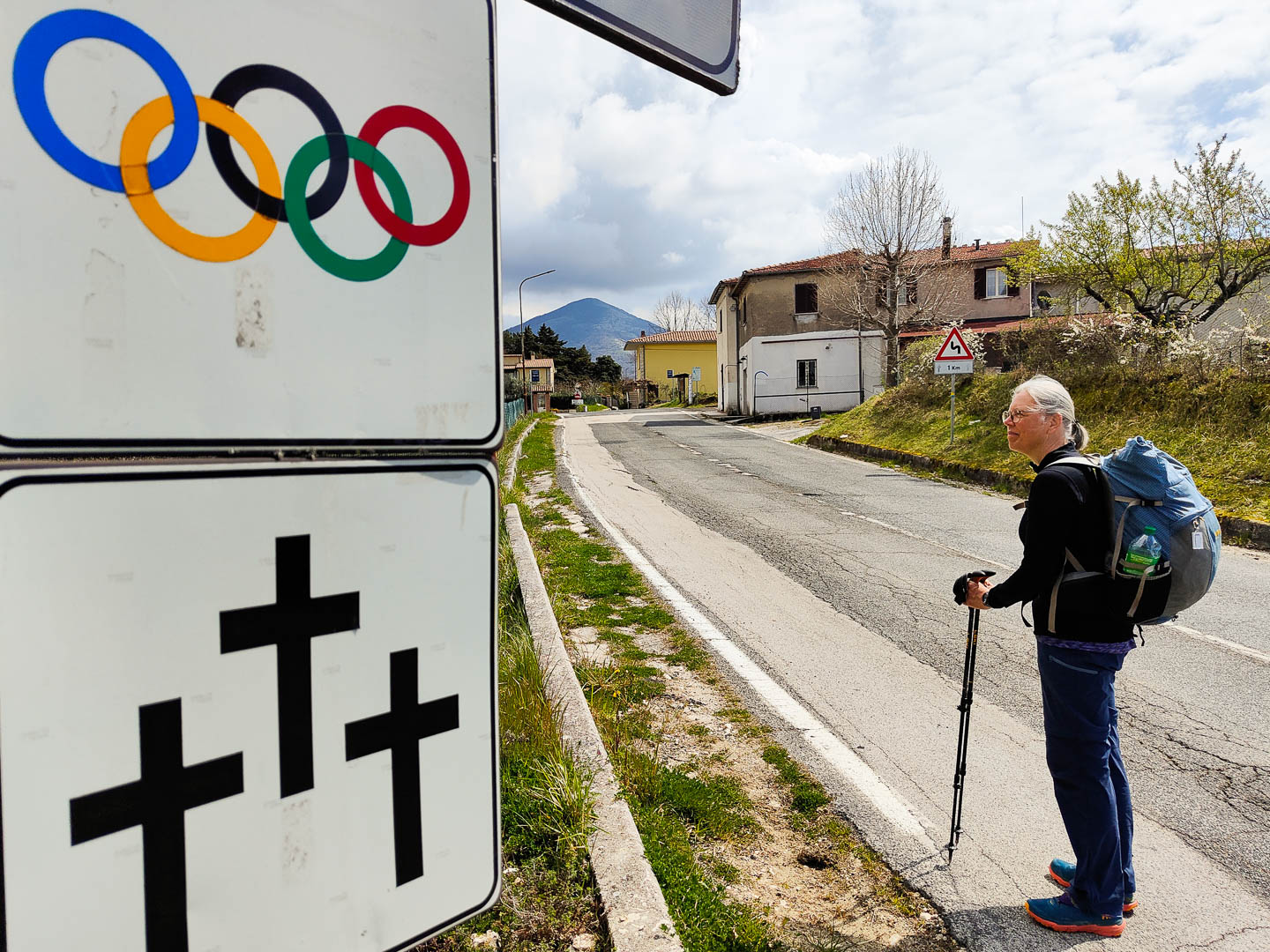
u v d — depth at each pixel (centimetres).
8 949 66
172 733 75
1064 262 1908
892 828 313
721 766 359
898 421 1753
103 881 71
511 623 489
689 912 243
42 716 67
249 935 81
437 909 97
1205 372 1160
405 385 92
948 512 1028
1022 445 266
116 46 70
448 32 96
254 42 78
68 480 68
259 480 80
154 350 73
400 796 93
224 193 77
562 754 303
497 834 104
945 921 260
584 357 8231
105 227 70
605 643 515
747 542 844
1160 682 469
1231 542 857
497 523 103
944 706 431
